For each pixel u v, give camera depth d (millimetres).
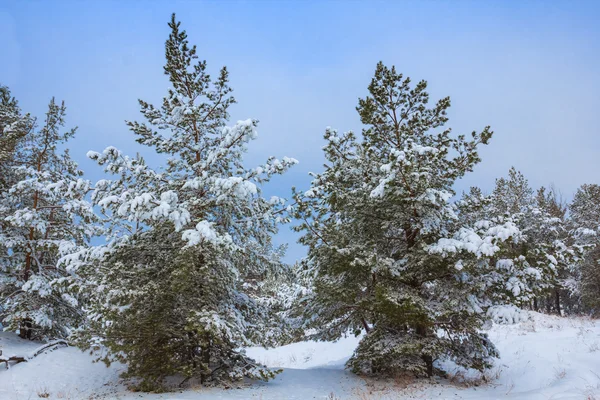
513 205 33312
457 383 11508
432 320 10875
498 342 16266
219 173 12703
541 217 29312
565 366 11281
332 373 14047
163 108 13328
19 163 19438
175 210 10500
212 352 12078
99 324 10469
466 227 12062
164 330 10500
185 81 13750
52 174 18969
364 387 11477
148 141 13180
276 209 12883
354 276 12523
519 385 10906
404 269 11633
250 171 12469
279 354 23672
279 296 15867
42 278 16766
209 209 12586
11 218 16484
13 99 21641
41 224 17109
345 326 14172
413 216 11961
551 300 40156
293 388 11695
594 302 27938
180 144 13344
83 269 11508
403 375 11984
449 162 12461
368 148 13453
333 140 14266
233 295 12945
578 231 29328
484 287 10750
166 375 11758
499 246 10086
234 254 12148
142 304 10305
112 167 11695
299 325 14297
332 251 11883
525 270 10523
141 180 12281
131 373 10633
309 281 13883
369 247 12172
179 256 10219
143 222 11578
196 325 9969
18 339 17203
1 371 12258
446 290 11258
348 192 13195
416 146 11516
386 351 11125
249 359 12695
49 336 17906
